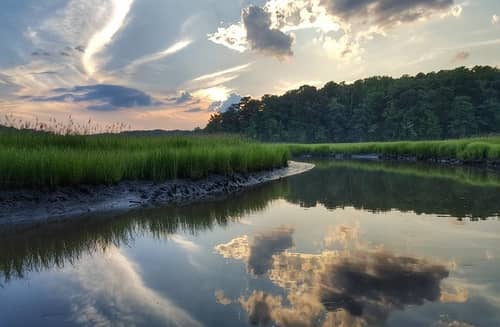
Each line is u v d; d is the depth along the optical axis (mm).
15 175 6902
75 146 10438
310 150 39969
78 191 7562
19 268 3721
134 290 3020
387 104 93500
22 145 9188
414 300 2695
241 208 7328
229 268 3539
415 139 81500
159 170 9406
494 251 3961
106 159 8484
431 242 4375
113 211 7105
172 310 2598
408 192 9250
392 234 4816
